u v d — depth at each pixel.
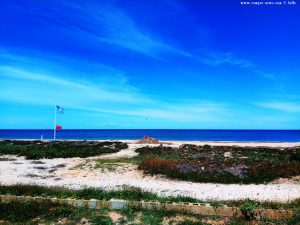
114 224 9.77
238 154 30.33
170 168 20.16
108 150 32.75
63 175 20.44
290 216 10.14
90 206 11.20
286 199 13.73
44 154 28.78
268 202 11.84
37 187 13.66
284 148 37.88
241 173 19.23
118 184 17.38
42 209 10.77
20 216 10.30
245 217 10.34
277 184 17.94
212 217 10.38
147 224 9.70
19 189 13.27
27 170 22.03
